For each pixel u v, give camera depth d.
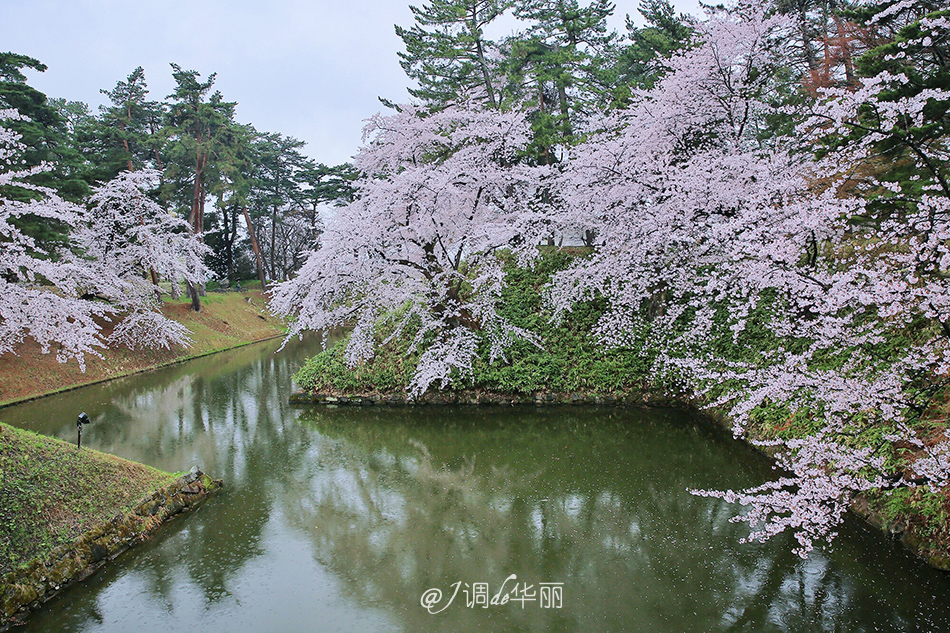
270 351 23.56
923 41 5.92
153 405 13.68
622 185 10.88
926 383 5.67
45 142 17.58
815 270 5.73
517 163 16.72
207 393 15.02
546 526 6.77
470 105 13.88
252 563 6.13
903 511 5.52
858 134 5.75
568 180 12.33
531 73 16.42
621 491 7.64
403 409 12.23
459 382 12.34
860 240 7.81
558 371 12.42
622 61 18.55
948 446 4.43
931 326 6.39
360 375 13.26
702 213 9.27
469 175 12.40
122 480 7.23
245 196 26.25
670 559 5.84
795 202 6.25
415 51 17.61
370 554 6.25
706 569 5.61
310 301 12.04
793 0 12.67
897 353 6.63
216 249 35.16
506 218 12.62
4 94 15.72
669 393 11.42
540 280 15.73
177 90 23.47
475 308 12.76
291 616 5.14
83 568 5.90
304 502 7.71
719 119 10.90
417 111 13.55
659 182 10.39
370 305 12.84
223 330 25.94
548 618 4.95
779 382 5.56
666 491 7.55
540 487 7.95
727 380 9.86
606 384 11.95
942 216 4.54
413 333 14.42
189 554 6.35
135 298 19.75
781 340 9.18
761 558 5.72
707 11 10.08
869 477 5.86
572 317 14.03
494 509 7.31
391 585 5.61
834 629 4.55
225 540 6.66
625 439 9.80
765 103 11.09
